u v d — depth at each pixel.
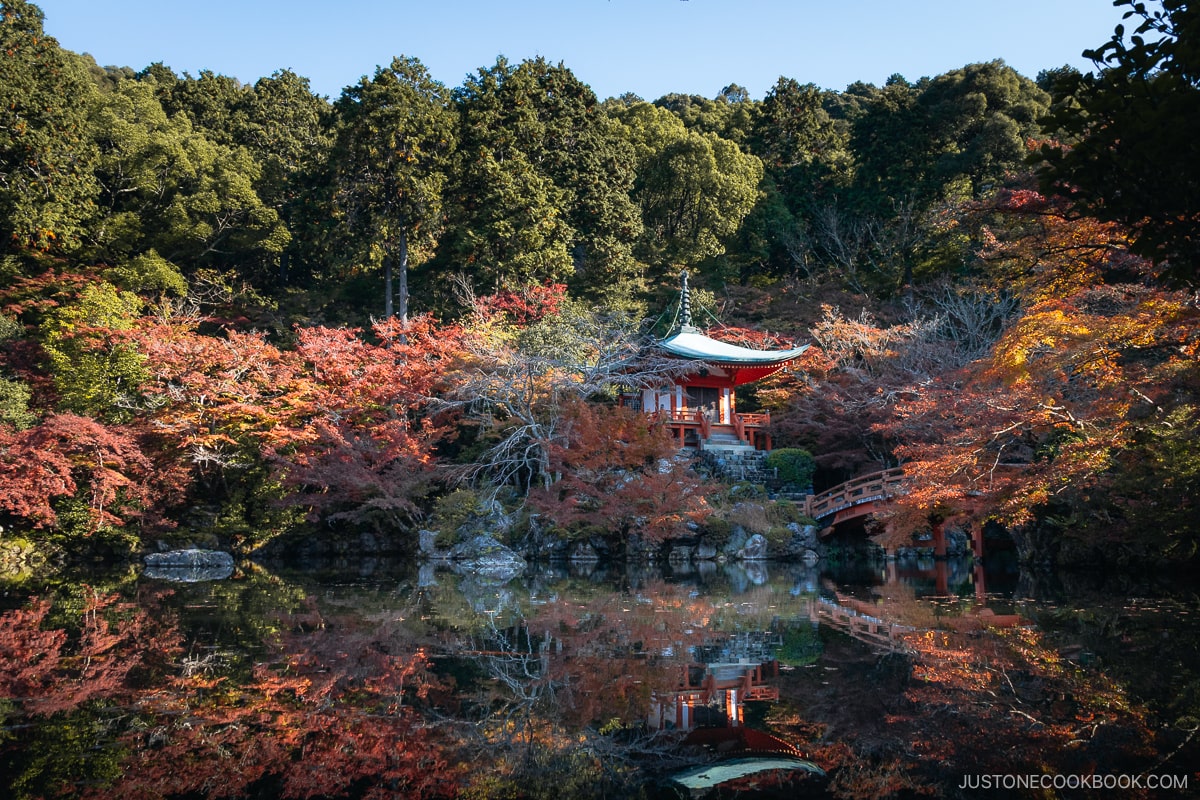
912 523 21.77
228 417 29.31
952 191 48.09
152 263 38.31
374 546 31.22
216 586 20.83
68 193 36.31
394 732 8.09
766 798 6.38
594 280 45.81
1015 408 19.64
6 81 34.50
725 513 30.17
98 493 26.67
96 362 29.88
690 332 39.03
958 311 36.28
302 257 48.78
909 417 27.45
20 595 18.34
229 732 8.00
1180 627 13.45
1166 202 6.89
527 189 41.00
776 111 63.72
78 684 9.77
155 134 41.66
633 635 13.40
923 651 11.79
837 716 8.56
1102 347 15.08
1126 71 6.88
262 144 53.53
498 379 30.05
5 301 35.75
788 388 38.12
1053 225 13.51
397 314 43.78
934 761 7.14
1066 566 24.75
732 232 54.56
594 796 6.49
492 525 29.19
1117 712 8.54
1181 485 17.23
